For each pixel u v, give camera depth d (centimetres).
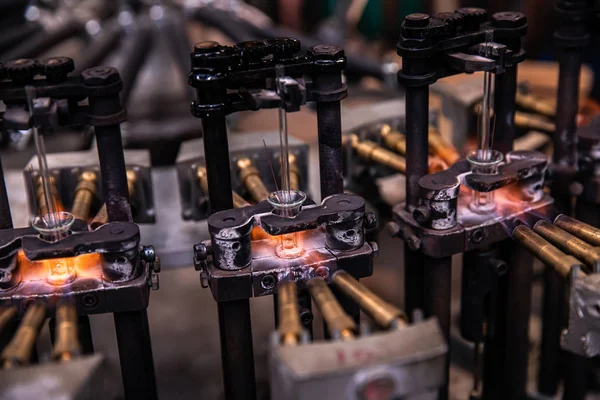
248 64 96
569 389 130
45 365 74
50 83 92
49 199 96
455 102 154
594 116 124
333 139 101
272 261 97
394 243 181
